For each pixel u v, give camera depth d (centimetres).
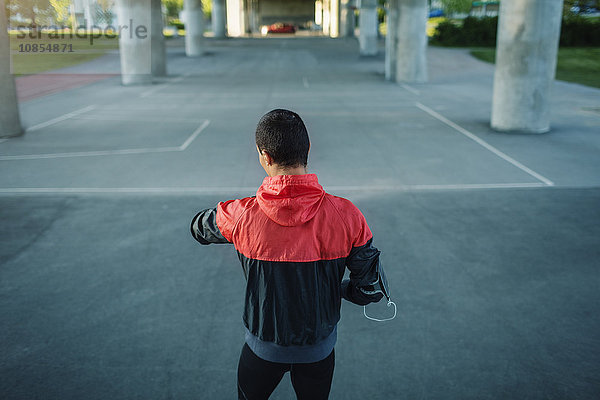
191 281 480
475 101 1675
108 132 1200
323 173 861
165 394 323
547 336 388
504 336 388
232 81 2255
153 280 481
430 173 857
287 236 187
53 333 391
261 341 199
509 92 1153
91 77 2367
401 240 577
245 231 190
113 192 754
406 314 421
